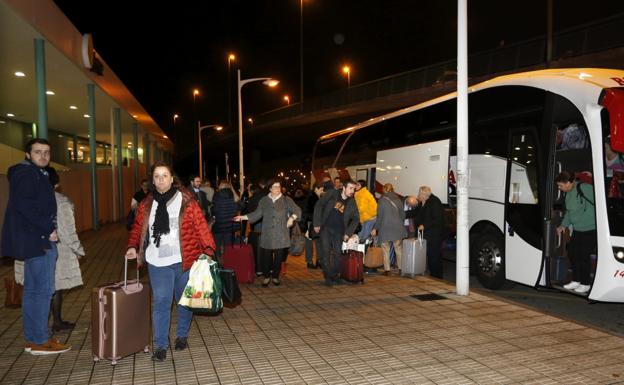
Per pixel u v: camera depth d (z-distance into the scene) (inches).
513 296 352.8
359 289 336.8
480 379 182.9
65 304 296.0
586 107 282.2
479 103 385.7
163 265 196.1
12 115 997.2
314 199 437.1
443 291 327.3
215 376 185.9
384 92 1352.1
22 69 633.6
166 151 2182.6
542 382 179.8
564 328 243.4
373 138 575.5
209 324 254.4
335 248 347.6
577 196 291.7
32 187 193.0
